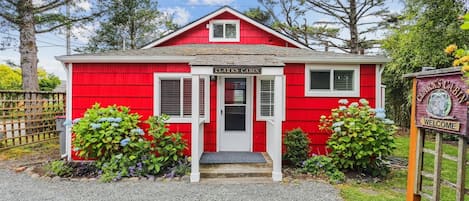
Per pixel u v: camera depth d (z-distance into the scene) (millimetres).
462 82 2648
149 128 6324
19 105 8086
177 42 10570
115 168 5637
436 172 3057
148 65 6656
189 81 6664
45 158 7066
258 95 7043
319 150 6691
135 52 7172
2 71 21359
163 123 6090
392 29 14750
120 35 16812
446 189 4879
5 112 7777
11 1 9602
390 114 13891
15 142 8734
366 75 6691
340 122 5723
